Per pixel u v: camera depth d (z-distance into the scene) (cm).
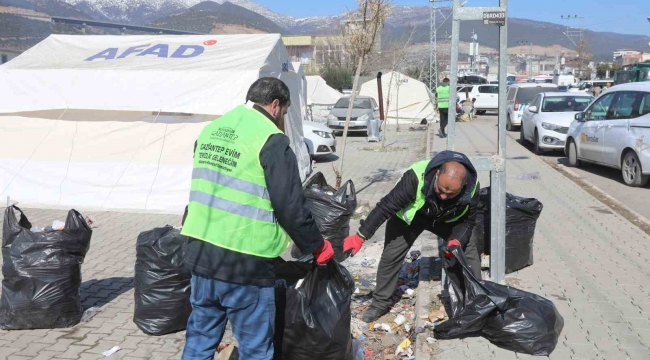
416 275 636
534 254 675
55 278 496
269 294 331
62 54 1115
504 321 438
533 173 1277
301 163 1248
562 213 889
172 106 973
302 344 372
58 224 518
